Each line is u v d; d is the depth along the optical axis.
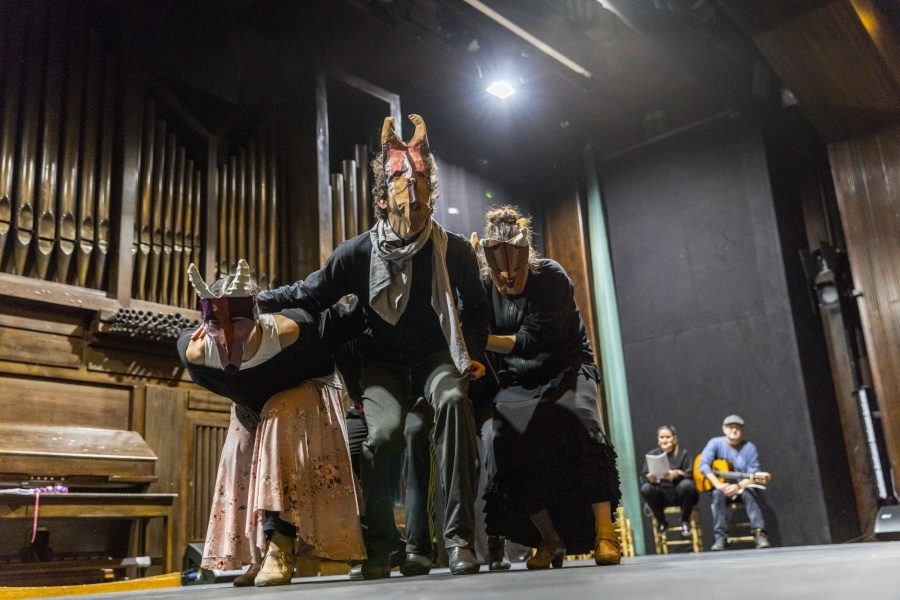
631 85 9.38
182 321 5.69
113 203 5.75
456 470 2.33
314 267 6.71
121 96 5.95
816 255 8.28
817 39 6.67
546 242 10.17
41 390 5.14
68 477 4.92
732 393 8.39
